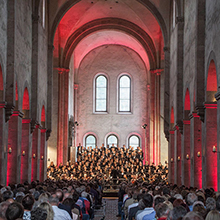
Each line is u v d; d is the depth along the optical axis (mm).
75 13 39812
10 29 19938
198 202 8578
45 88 30469
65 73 41844
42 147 30328
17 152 21609
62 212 8625
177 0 27078
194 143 22547
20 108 22453
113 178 36062
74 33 42188
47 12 31328
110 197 32406
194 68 21828
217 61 16812
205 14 19969
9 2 20094
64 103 41688
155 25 40750
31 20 26016
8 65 19719
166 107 33406
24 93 25016
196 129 22547
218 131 16609
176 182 27812
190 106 23547
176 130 27969
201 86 19844
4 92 19078
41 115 30203
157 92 42750
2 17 18953
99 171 40906
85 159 44125
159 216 7094
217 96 16516
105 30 43281
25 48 23938
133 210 10734
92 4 39344
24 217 7695
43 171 30078
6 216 6000
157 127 43188
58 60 41094
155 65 43094
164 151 42188
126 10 40781
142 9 39156
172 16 31047
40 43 27797
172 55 30328
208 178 18766
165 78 33406
